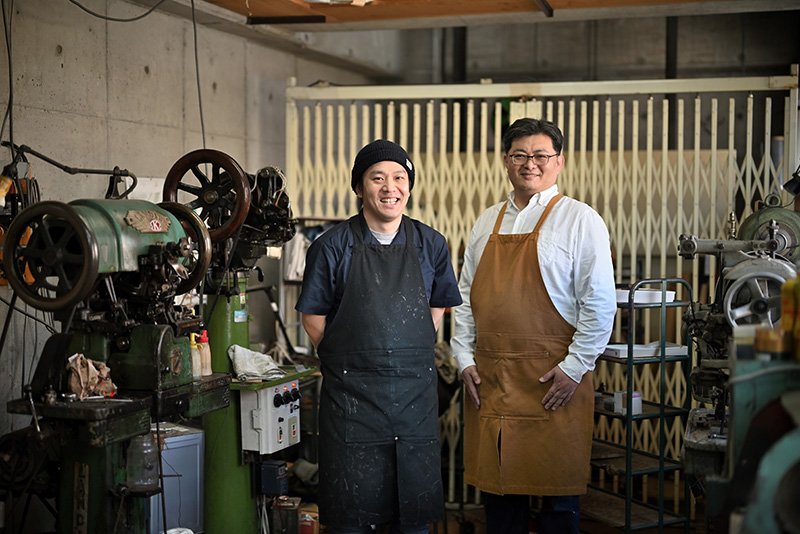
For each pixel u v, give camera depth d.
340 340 3.47
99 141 5.03
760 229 4.14
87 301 3.40
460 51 8.38
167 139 5.62
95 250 3.11
